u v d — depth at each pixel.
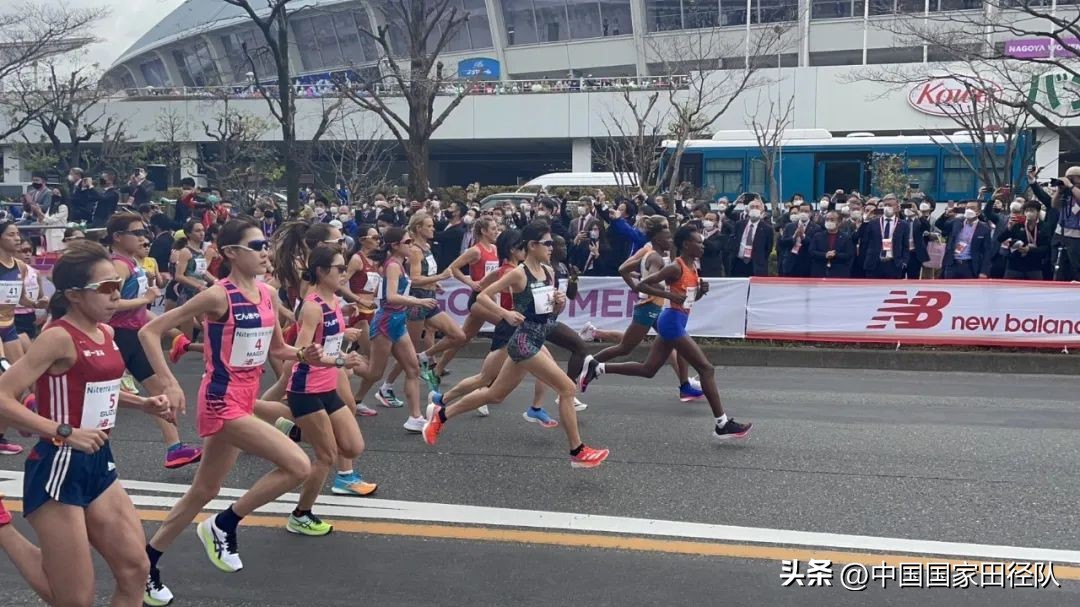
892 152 23.12
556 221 15.25
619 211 13.96
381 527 5.63
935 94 32.31
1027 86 24.22
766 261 14.46
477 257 9.43
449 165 48.28
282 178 35.84
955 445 7.54
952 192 22.83
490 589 4.70
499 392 6.77
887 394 9.96
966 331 12.05
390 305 8.04
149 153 36.97
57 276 3.71
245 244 4.75
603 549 5.23
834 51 35.91
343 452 5.67
